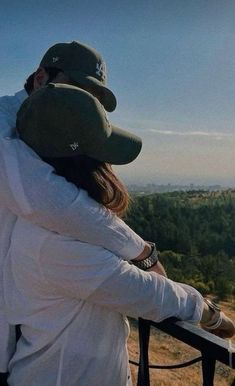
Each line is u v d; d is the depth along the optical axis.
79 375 1.66
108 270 1.59
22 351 1.73
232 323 1.91
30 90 1.93
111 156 1.63
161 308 1.64
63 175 1.62
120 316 1.73
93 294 1.60
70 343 1.65
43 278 1.63
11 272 1.72
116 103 1.78
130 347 7.98
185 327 1.65
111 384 1.71
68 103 1.54
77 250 1.58
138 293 1.60
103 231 1.61
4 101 1.91
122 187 1.69
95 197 1.63
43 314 1.67
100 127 1.57
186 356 15.16
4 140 1.64
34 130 1.60
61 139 1.57
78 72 1.74
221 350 1.53
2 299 1.75
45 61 1.82
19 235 1.65
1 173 1.61
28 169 1.59
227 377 6.90
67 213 1.56
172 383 12.73
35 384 1.69
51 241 1.59
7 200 1.62
